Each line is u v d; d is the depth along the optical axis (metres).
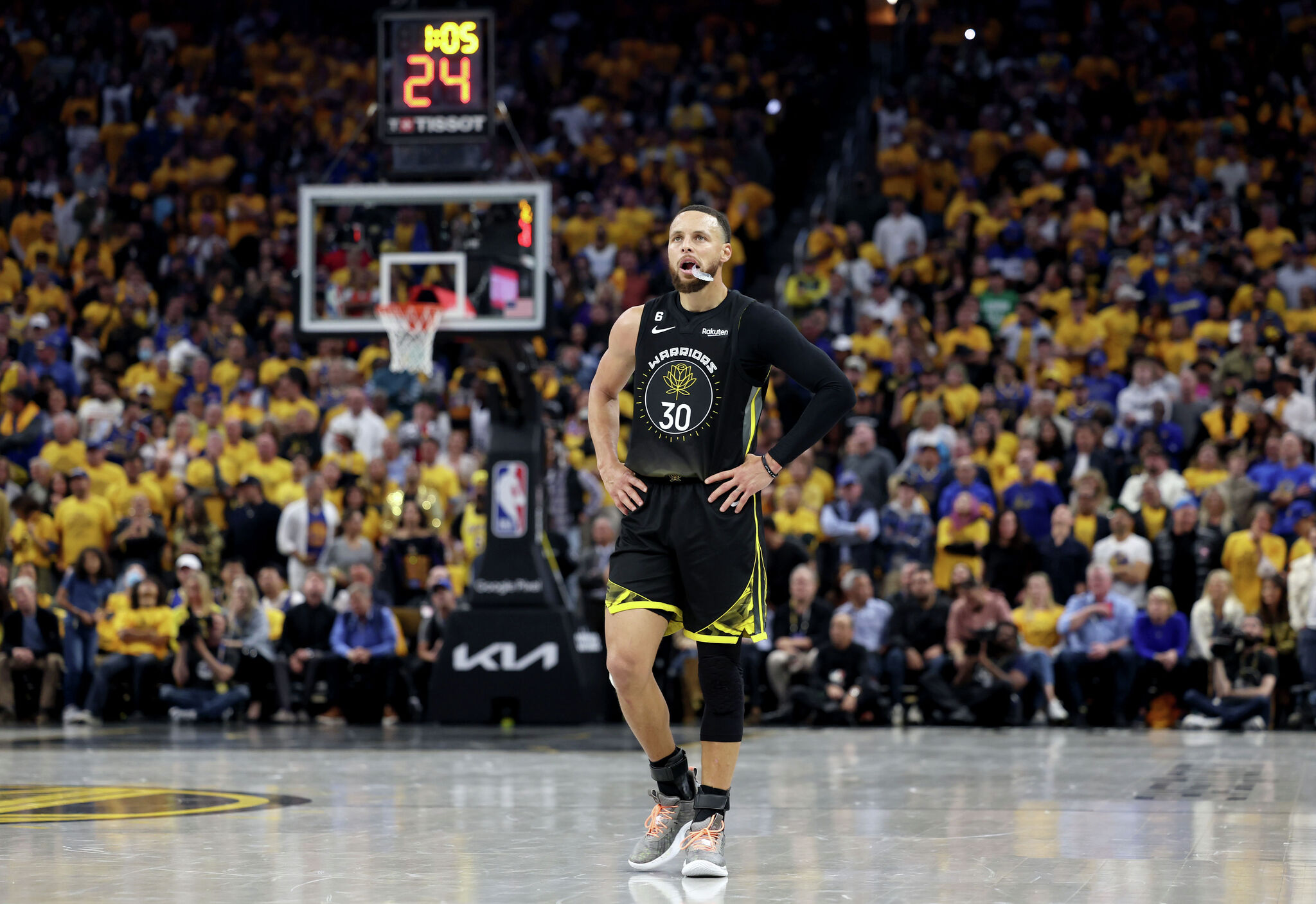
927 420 44.81
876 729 36.09
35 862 13.13
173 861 13.17
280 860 13.24
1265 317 49.25
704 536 13.35
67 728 36.59
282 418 48.62
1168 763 24.77
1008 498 41.41
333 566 41.69
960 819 16.56
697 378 13.55
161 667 40.50
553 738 32.06
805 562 40.53
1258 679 36.31
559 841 14.62
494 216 36.62
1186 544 39.09
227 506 44.69
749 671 39.03
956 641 38.22
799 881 12.04
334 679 39.12
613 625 13.38
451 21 36.72
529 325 36.06
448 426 49.19
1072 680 37.94
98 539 43.12
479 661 37.47
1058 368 47.69
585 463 47.72
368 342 37.50
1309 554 37.62
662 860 12.98
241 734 33.88
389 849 13.98
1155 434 42.00
